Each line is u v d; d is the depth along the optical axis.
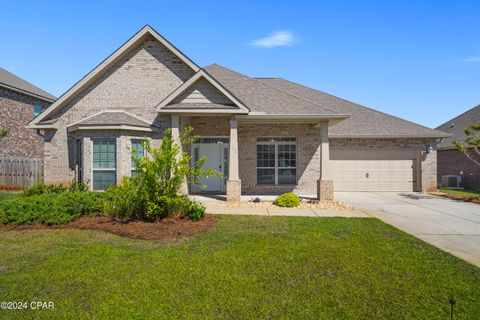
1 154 18.27
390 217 9.91
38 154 21.48
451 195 15.40
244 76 15.55
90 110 13.91
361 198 14.67
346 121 18.20
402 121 18.28
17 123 19.64
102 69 13.68
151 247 6.19
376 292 4.36
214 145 15.32
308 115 12.36
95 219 8.30
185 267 5.12
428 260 5.68
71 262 5.30
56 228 7.60
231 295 4.21
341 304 4.02
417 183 17.36
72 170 13.70
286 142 15.48
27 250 5.98
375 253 5.94
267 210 10.72
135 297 4.14
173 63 13.91
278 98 13.53
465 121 23.12
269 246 6.22
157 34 13.55
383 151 17.39
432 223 9.06
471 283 4.71
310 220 8.91
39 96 21.12
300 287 4.48
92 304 3.96
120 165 11.99
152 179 7.99
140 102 13.85
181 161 8.25
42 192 11.31
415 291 4.40
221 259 5.48
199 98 12.31
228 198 12.21
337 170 17.38
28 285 4.48
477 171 19.19
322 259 5.55
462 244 6.95
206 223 8.15
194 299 4.10
